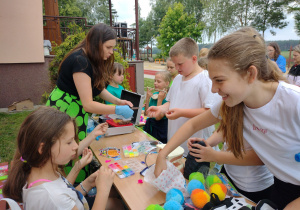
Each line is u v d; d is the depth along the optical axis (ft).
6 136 14.11
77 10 86.53
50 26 26.96
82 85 5.62
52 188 3.23
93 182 4.63
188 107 6.83
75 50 5.98
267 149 3.50
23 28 19.40
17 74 20.01
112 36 5.84
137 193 4.26
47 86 20.11
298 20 59.21
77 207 3.53
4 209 3.54
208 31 76.43
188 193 4.08
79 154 5.37
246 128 3.70
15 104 19.52
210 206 3.43
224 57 2.77
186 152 7.04
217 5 72.90
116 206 5.65
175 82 7.58
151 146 6.37
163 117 9.23
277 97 3.07
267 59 3.17
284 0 63.31
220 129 4.32
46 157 3.33
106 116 8.31
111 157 5.76
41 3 19.71
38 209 3.12
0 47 19.01
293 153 3.18
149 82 40.65
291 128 3.03
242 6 67.56
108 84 10.12
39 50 20.18
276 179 3.85
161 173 4.04
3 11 18.57
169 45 84.48
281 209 3.66
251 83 2.93
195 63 6.77
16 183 3.42
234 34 2.96
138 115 7.66
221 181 4.20
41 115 3.42
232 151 4.09
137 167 5.21
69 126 3.56
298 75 14.14
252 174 4.81
